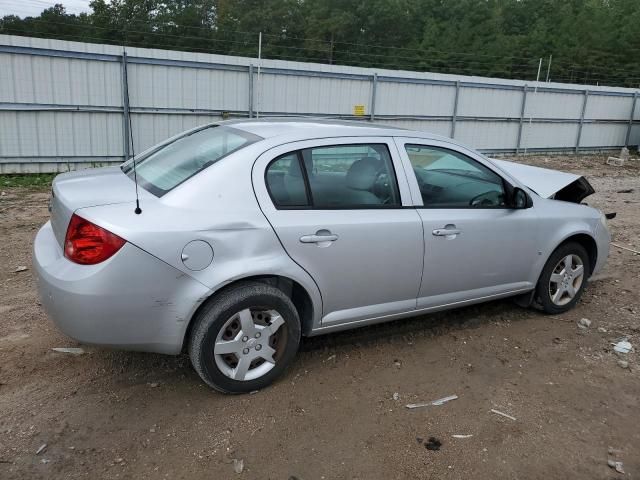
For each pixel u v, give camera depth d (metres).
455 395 3.62
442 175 4.13
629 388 3.80
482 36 52.25
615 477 2.95
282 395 3.53
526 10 60.38
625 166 19.86
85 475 2.79
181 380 3.66
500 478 2.90
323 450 3.04
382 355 4.10
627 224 8.98
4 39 11.90
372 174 3.81
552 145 22.33
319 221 3.52
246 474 2.85
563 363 4.10
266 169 3.42
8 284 5.19
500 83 19.97
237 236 3.26
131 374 3.71
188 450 3.00
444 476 2.89
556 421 3.39
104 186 3.46
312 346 4.17
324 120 4.19
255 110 15.62
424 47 48.66
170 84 14.19
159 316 3.14
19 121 12.41
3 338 4.10
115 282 2.99
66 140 13.06
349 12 46.00
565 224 4.72
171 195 3.24
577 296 5.02
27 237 6.93
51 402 3.36
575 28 53.28
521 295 4.88
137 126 14.00
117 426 3.17
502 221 4.31
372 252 3.72
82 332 3.04
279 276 3.43
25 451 2.93
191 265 3.14
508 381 3.82
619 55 50.50
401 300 4.00
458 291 4.26
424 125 18.95
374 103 17.59
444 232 4.00
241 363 3.42
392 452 3.05
